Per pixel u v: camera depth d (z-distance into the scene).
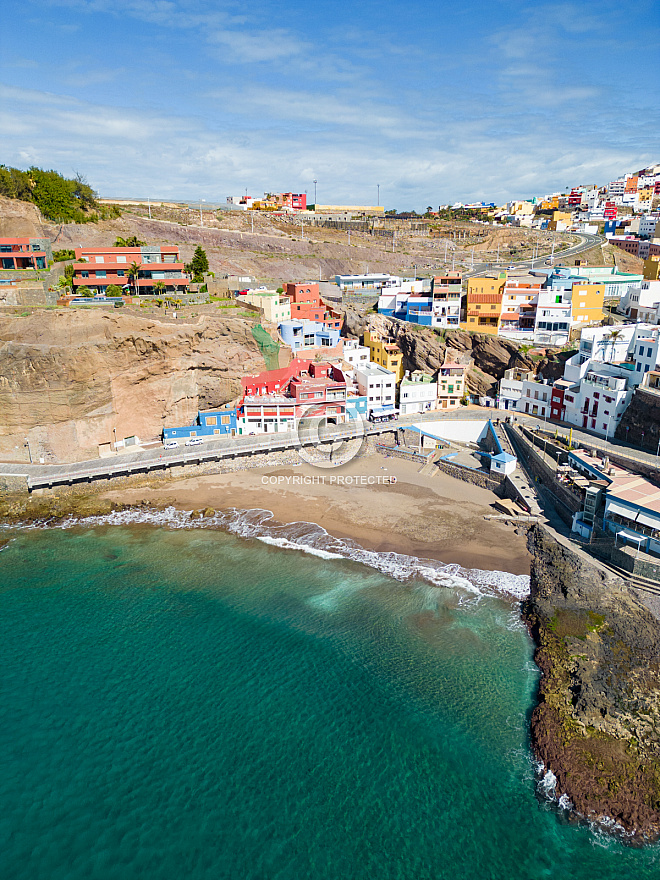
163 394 89.25
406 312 118.00
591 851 35.88
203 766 40.97
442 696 46.66
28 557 66.12
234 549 67.06
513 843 36.22
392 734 43.31
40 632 54.06
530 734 43.34
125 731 43.59
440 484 81.56
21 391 79.31
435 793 39.22
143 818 37.50
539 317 101.81
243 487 81.19
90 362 81.25
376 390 96.25
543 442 80.12
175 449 85.88
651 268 128.75
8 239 99.25
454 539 67.56
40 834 36.53
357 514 73.62
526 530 68.56
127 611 57.06
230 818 37.50
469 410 98.12
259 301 108.69
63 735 43.28
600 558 60.94
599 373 84.31
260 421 91.25
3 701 46.16
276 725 44.09
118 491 79.88
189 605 57.84
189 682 48.16
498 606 56.78
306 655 51.06
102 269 100.19
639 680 46.16
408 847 35.78
